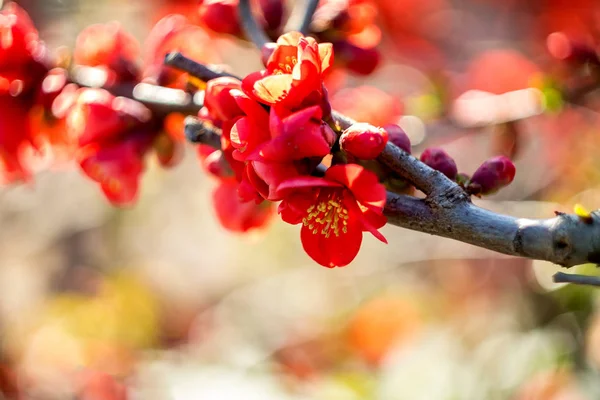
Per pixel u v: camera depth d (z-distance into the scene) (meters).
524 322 1.01
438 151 0.56
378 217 0.53
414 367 0.92
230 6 0.63
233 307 1.39
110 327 1.23
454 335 1.02
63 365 1.14
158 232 1.67
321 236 0.54
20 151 0.65
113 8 1.18
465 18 1.22
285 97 0.53
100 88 0.64
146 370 1.03
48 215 1.44
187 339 1.44
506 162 0.56
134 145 0.63
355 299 1.31
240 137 0.53
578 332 0.91
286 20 0.64
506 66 0.97
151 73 0.64
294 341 1.19
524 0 1.19
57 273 1.52
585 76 0.79
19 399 1.08
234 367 1.03
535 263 0.91
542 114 0.83
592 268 0.80
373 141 0.52
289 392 0.92
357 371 1.01
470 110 0.83
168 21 0.66
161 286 1.62
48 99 0.64
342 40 0.65
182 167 1.64
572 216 0.52
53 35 1.06
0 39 0.64
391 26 1.13
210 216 1.74
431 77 0.85
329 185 0.53
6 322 1.26
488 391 0.88
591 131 0.94
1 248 1.44
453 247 1.17
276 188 0.53
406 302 1.21
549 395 0.88
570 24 1.02
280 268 1.58
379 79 1.14
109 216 1.51
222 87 0.55
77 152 0.63
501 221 0.52
